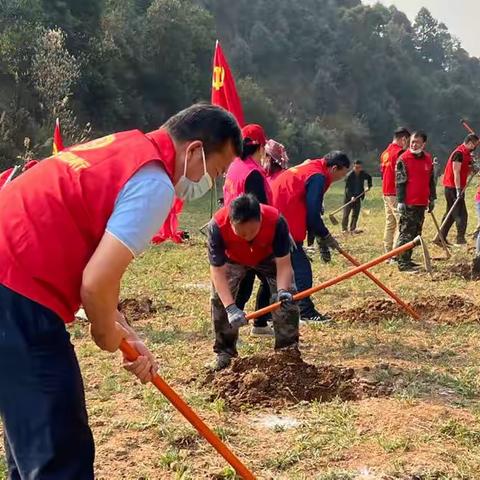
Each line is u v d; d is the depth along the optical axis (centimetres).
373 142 8362
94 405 553
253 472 440
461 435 484
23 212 272
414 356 672
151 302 893
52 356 276
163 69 4722
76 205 270
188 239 1557
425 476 431
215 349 624
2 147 2858
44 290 271
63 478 279
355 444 474
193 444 479
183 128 289
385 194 1267
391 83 9031
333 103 8025
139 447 477
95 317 269
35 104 3272
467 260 1208
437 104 9481
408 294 955
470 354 679
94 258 263
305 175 767
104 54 4009
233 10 7975
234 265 614
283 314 613
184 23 4816
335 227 1878
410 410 527
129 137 288
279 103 7550
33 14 3616
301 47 8162
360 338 734
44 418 274
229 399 550
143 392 578
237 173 666
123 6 4728
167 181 277
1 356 272
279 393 555
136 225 265
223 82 988
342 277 645
